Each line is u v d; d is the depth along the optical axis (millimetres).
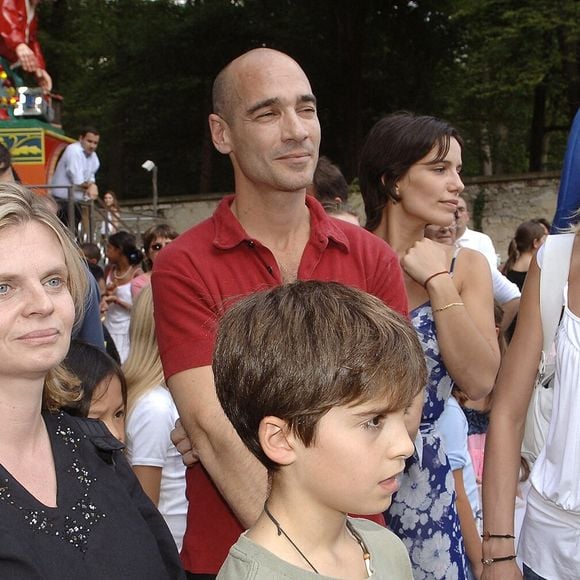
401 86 28016
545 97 27828
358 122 26469
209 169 30531
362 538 1618
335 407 1408
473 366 2656
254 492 2047
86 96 31953
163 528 1926
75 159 10930
